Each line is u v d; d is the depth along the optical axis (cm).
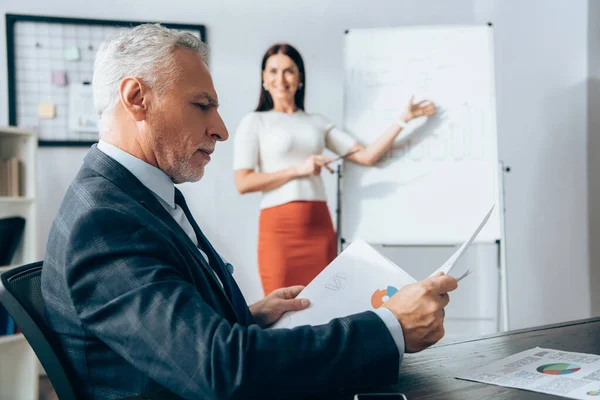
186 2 304
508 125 293
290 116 249
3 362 244
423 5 321
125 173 84
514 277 292
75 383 77
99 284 69
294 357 64
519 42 279
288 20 312
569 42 238
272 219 241
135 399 70
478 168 245
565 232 246
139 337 66
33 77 292
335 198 312
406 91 253
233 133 309
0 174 248
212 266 101
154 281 68
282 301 96
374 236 247
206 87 89
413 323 70
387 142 245
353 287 92
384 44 257
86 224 71
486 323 317
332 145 255
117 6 299
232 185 308
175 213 95
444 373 81
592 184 227
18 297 77
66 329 76
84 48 296
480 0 320
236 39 308
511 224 293
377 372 67
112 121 88
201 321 66
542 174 262
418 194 246
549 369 79
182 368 63
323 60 315
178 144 88
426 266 320
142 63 85
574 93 237
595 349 90
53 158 294
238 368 62
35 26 291
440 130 248
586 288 232
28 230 253
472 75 250
